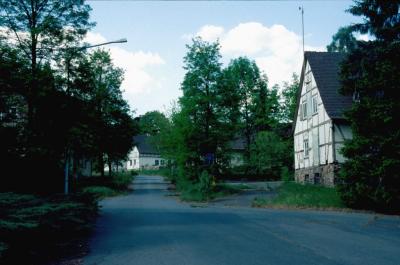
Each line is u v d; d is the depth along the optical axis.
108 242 11.41
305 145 35.69
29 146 13.73
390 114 20.02
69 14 24.08
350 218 17.83
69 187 19.50
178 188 42.72
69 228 11.26
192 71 37.47
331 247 10.58
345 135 30.25
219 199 30.95
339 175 21.95
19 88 14.31
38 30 22.31
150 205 26.33
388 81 20.34
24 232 8.39
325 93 31.66
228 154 39.03
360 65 24.95
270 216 18.47
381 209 21.23
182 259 9.14
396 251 10.10
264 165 52.09
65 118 16.36
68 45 23.80
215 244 11.05
